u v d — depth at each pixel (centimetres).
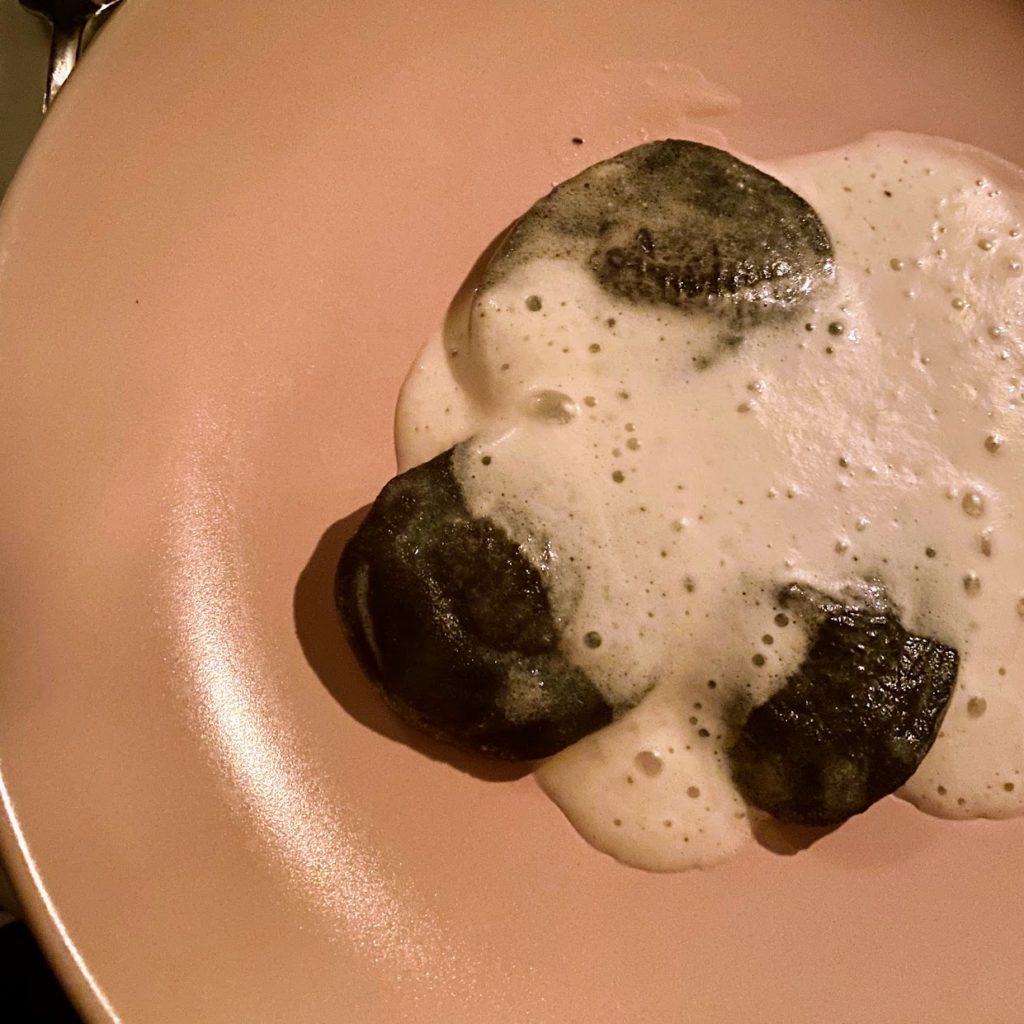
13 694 18
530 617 19
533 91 23
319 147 22
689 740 20
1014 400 22
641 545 20
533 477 20
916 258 23
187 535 20
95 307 20
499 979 19
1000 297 23
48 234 20
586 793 20
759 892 20
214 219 21
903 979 20
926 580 21
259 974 18
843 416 22
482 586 19
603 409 21
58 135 20
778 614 20
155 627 20
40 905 18
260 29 22
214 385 21
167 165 21
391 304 22
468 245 22
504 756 20
